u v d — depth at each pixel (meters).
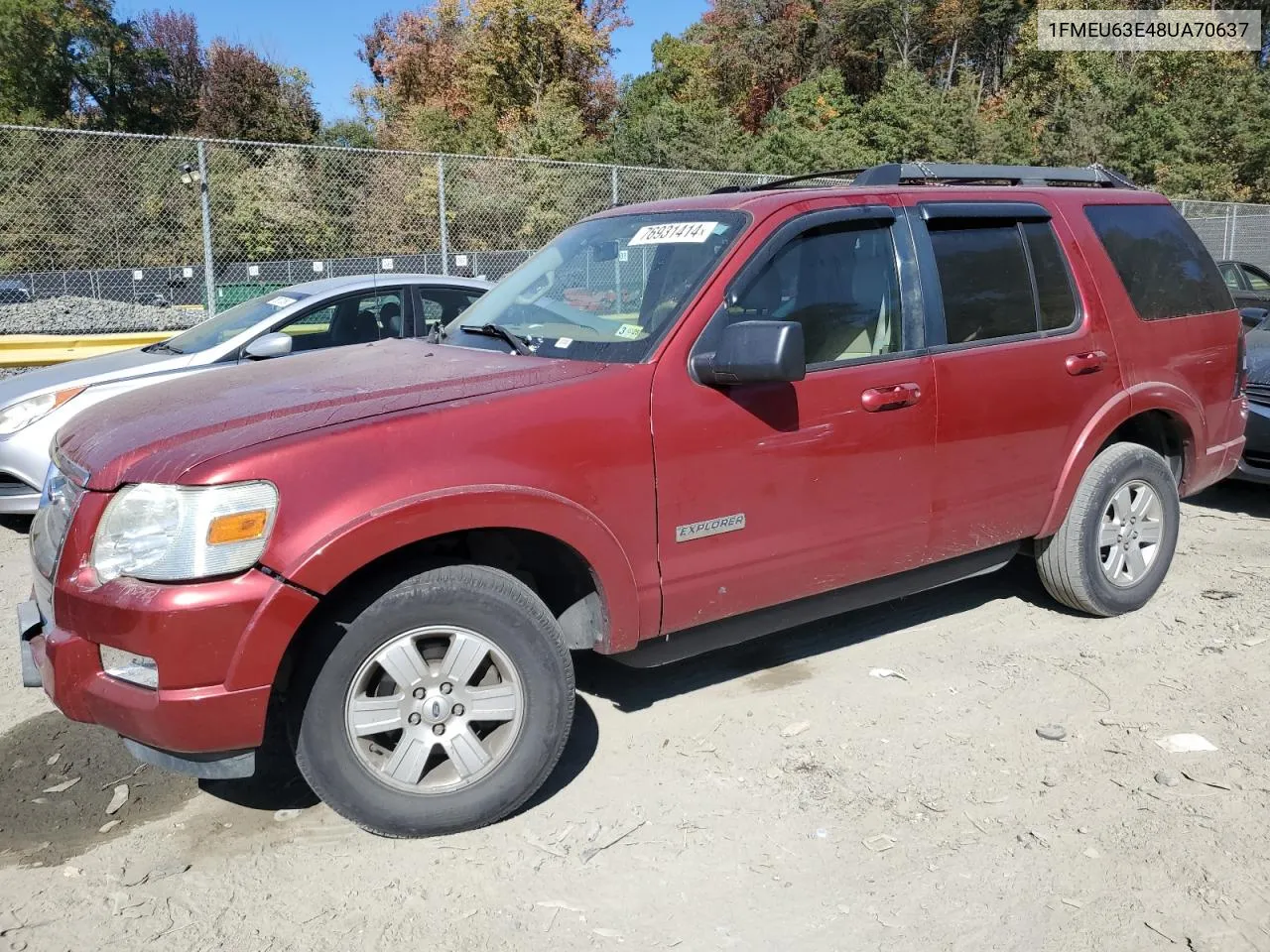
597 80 52.28
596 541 3.09
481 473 2.88
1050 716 3.77
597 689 4.09
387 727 2.90
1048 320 4.24
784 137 37.44
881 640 4.54
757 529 3.45
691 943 2.59
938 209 3.97
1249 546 5.87
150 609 2.58
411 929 2.65
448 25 54.66
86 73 50.56
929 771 3.39
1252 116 41.62
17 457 6.07
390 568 2.91
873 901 2.73
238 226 11.18
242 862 2.96
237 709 2.65
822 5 60.56
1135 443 4.67
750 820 3.12
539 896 2.78
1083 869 2.85
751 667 4.27
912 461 3.79
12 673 4.37
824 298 3.63
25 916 2.71
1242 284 13.45
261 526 2.64
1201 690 3.96
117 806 3.27
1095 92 40.62
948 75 62.75
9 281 10.67
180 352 6.85
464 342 3.80
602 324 3.50
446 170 12.01
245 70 49.19
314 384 3.26
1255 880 2.79
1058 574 4.53
